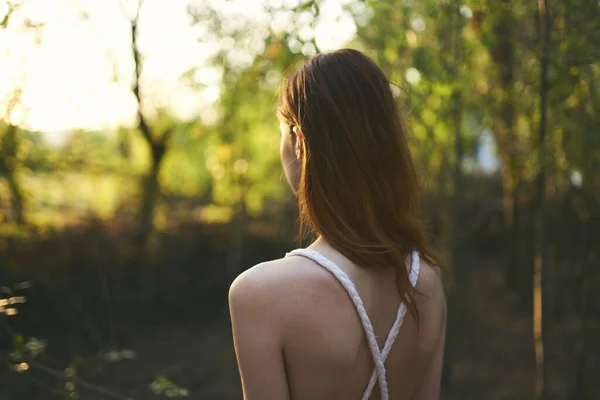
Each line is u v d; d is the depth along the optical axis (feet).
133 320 15.61
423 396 3.32
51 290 12.57
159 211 17.98
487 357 14.57
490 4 8.60
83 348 12.63
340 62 2.93
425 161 11.03
